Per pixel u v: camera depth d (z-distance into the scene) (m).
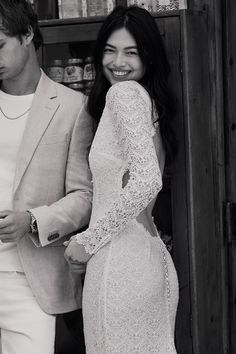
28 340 2.48
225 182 2.98
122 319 2.22
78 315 2.74
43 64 2.86
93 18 2.76
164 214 2.79
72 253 2.28
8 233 2.34
